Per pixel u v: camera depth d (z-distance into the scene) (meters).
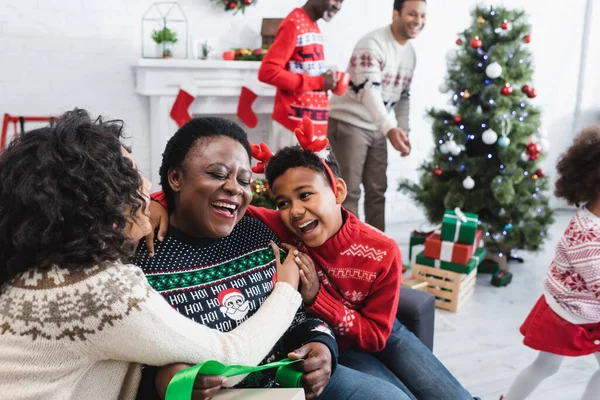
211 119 1.18
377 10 4.23
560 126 4.89
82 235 0.84
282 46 2.76
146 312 0.86
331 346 1.21
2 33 3.38
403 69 3.16
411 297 1.74
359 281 1.42
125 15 3.62
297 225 1.35
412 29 3.02
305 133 1.35
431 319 1.75
